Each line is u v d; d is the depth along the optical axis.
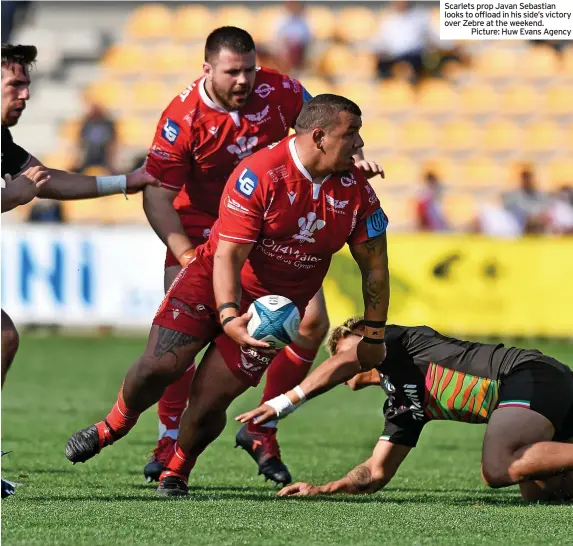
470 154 65.12
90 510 16.75
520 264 50.59
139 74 71.75
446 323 50.78
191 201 21.97
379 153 65.56
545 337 50.69
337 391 41.78
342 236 17.58
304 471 23.69
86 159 59.38
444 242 50.81
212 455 26.11
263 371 18.53
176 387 21.50
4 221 58.41
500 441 17.59
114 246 51.56
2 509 16.70
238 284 17.47
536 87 67.56
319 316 21.64
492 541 14.58
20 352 49.31
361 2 72.75
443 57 67.38
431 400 18.84
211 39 20.22
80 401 35.91
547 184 62.88
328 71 67.81
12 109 17.98
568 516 16.81
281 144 17.20
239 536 14.73
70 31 76.12
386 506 17.80
